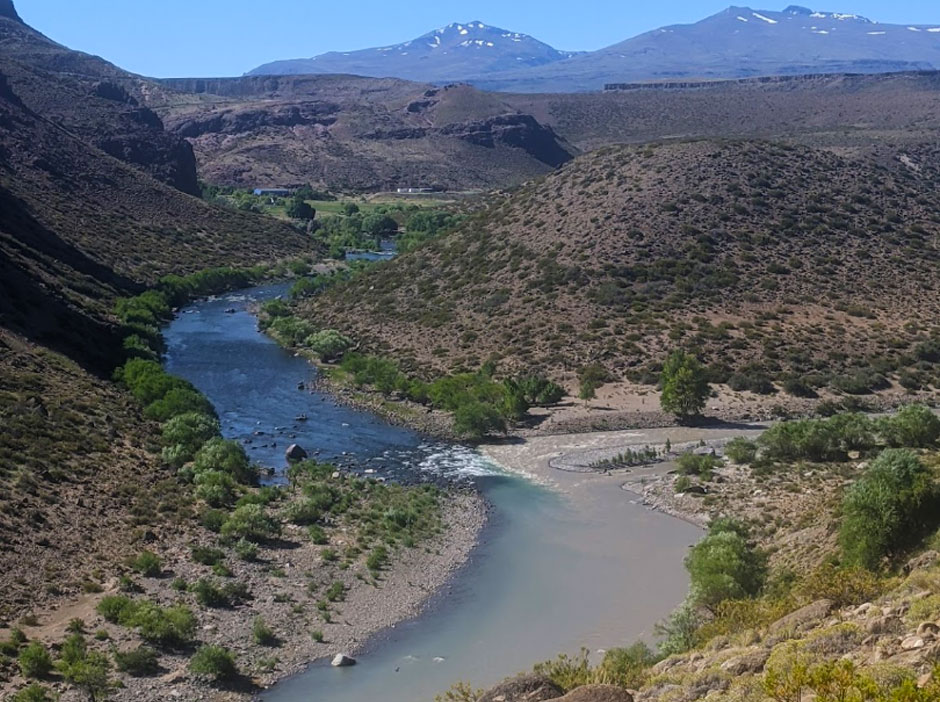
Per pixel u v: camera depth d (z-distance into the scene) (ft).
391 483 179.01
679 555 143.95
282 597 124.67
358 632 118.32
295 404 237.04
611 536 152.66
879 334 273.54
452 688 99.60
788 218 337.11
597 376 249.14
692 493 168.45
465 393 230.27
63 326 248.52
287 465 186.09
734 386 242.99
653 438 211.00
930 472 119.14
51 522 133.08
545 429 217.56
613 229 327.88
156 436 186.39
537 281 307.58
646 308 286.46
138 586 122.01
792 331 273.75
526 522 159.53
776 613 87.66
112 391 209.67
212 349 295.28
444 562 141.69
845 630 66.03
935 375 251.60
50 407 178.09
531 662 110.73
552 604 127.24
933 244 333.62
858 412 223.51
